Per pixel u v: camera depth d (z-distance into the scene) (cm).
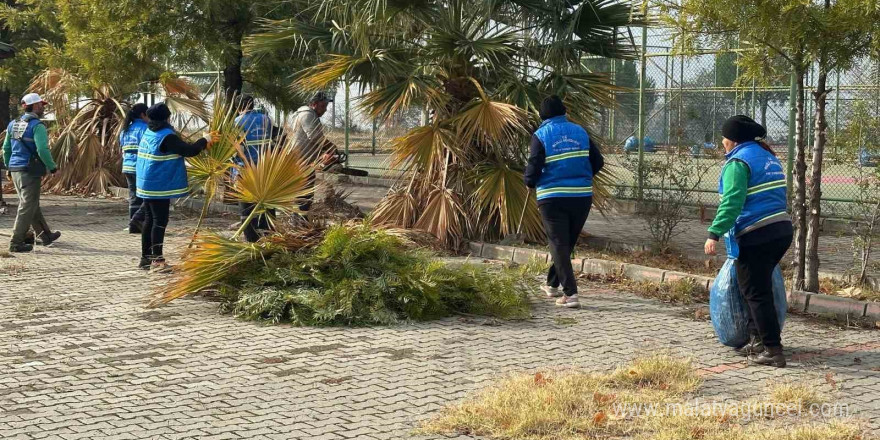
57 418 541
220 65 1608
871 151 935
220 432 518
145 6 1589
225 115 1002
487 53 1112
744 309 685
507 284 834
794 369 657
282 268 825
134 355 680
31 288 917
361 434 516
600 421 529
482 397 576
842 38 796
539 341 730
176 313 814
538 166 845
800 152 864
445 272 834
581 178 850
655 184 1268
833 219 1368
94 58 1647
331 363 663
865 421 539
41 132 1117
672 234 1255
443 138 1141
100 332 747
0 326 764
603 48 1188
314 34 1209
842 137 951
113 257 1103
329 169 1230
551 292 900
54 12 1931
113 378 623
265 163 884
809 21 785
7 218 1452
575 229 866
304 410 558
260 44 1238
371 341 727
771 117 1591
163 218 1006
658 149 1620
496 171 1144
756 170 660
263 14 1570
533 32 1167
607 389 597
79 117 1869
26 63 2119
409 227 1170
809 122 1192
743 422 538
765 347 666
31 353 684
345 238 837
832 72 866
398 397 584
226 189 983
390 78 1143
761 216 656
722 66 1603
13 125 1141
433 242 1136
